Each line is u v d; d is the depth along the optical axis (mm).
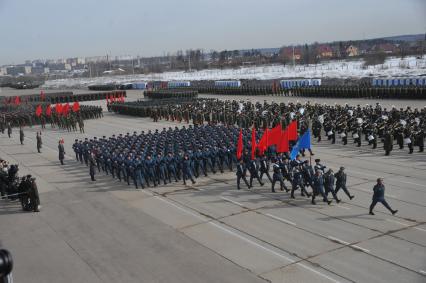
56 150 40781
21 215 22047
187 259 15742
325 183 20688
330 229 17641
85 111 62875
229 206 21422
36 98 93625
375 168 27141
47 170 32344
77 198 24500
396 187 22891
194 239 17547
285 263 14922
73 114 55500
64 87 157000
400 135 32156
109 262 15938
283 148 24812
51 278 15008
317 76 110812
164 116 57500
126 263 15758
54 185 27719
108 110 71438
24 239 18734
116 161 27703
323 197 20781
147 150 29125
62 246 17703
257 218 19469
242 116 44344
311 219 18922
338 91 64250
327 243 16297
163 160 26359
